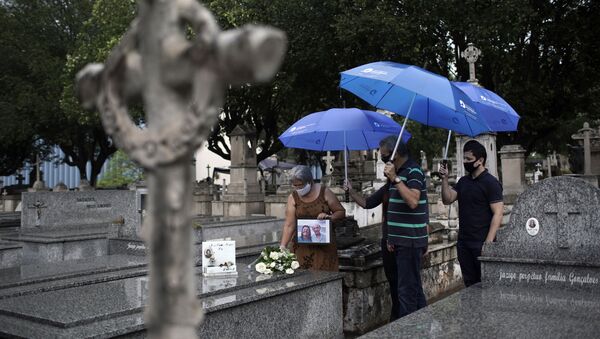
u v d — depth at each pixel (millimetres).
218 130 27453
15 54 28031
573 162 22047
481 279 5047
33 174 38125
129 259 6879
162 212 1326
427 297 7836
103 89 1440
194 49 1271
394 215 5262
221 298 4652
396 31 16984
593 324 3713
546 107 20781
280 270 5660
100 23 24250
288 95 22922
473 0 16828
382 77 5180
